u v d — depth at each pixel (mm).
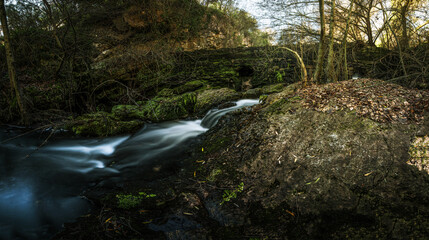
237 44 16438
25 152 4824
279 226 2277
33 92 7766
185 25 12680
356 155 2617
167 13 12125
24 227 2650
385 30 8547
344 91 3773
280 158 2971
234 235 2240
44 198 3180
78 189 3377
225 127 4430
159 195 2887
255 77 10266
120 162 4156
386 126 2787
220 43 14734
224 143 3844
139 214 2568
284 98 4199
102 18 11594
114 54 9539
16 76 6523
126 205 2715
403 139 2590
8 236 2523
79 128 5742
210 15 14180
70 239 2291
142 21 11750
